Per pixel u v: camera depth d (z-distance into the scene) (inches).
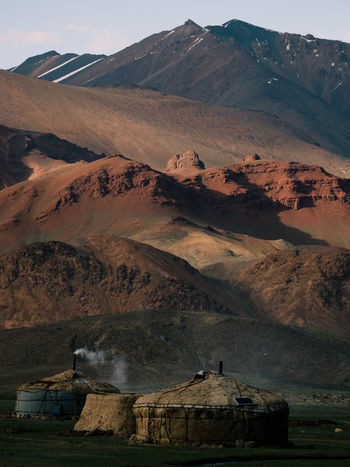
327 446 3422.7
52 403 4847.4
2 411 5516.7
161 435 3395.7
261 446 3314.5
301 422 5374.0
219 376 3503.9
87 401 3868.1
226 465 2529.5
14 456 2517.2
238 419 3324.3
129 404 3700.8
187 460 2566.4
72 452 2669.8
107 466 2356.1
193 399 3371.1
